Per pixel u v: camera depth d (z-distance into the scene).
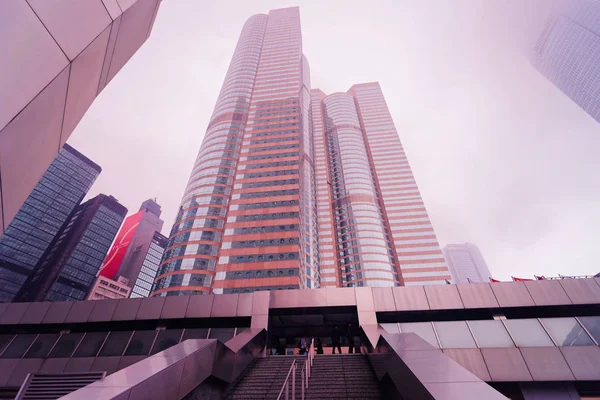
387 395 7.50
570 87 165.38
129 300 21.03
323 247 92.88
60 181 167.62
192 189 76.12
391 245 93.81
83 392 4.69
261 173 74.00
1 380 17.84
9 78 3.27
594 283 17.75
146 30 9.02
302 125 91.44
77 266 151.62
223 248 61.44
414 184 106.00
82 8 4.36
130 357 18.02
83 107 6.14
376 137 122.94
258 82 99.44
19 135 3.82
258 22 126.62
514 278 21.16
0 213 4.07
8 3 3.08
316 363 11.29
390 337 8.20
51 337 19.94
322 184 108.12
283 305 19.59
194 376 7.11
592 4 139.88
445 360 5.54
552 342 15.66
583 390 14.67
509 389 14.95
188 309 20.05
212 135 86.81
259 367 11.43
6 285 135.25
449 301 18.53
